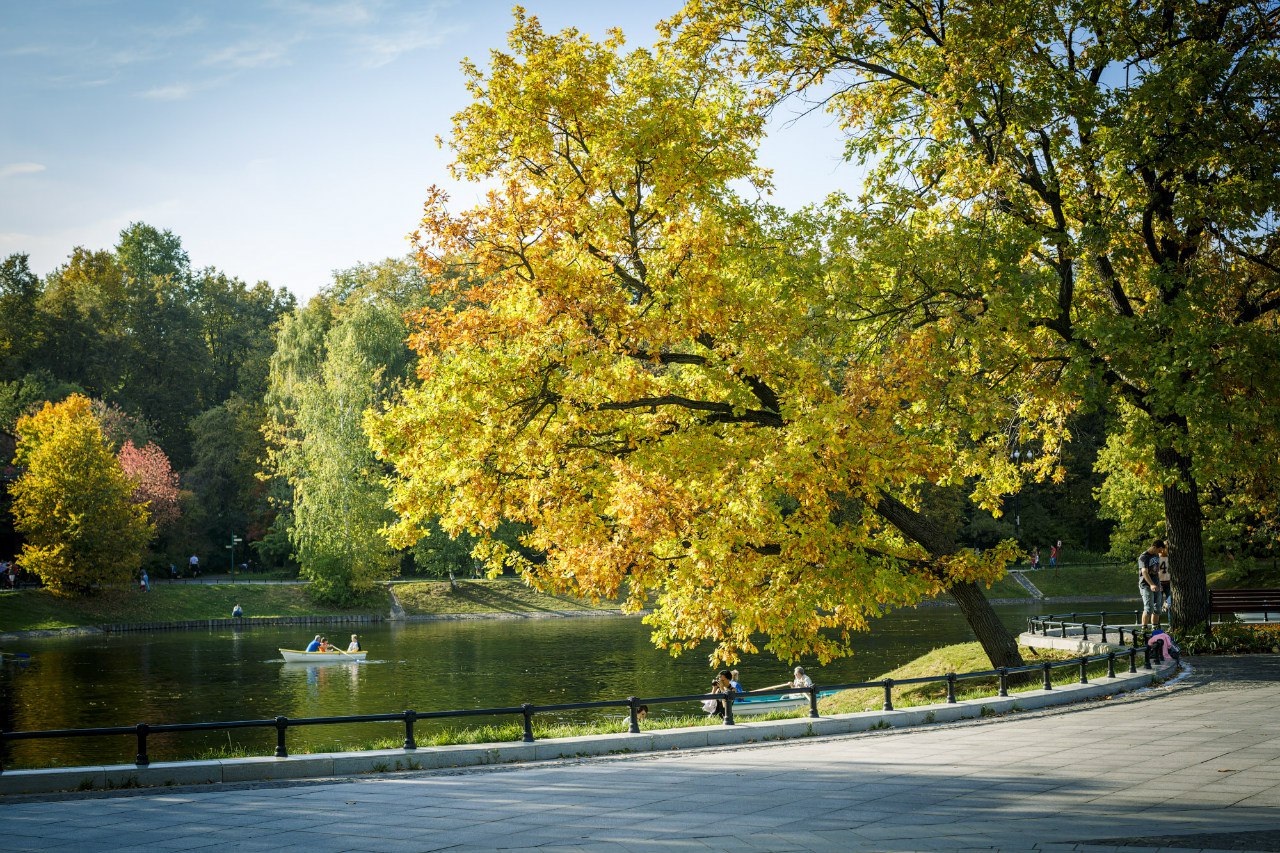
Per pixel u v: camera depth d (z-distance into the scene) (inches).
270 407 3093.0
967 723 648.4
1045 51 858.8
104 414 3272.6
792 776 470.6
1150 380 836.6
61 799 442.0
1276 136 860.6
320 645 1900.8
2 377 3336.6
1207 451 796.0
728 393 801.6
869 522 884.6
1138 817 360.8
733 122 824.3
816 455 717.9
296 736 1103.6
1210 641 946.1
